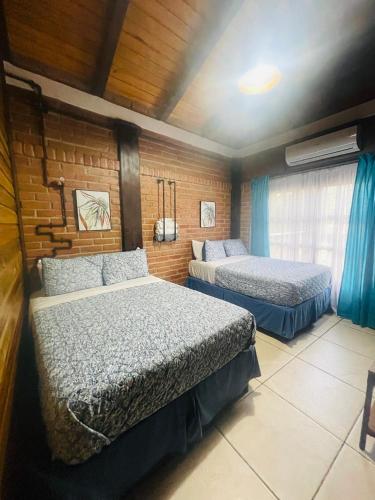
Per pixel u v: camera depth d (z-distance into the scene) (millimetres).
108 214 2553
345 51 1821
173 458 1198
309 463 1157
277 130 3029
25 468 826
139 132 2707
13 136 1940
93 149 2395
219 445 1262
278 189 3525
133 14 1517
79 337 1230
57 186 2207
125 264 2434
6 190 1465
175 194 3213
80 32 1606
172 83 2162
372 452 1201
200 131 3014
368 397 1168
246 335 1508
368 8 1521
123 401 897
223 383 1389
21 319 1669
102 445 841
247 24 1623
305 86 2225
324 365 1940
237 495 1028
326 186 2990
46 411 872
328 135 2682
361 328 2594
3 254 1136
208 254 3396
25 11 1438
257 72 1993
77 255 2383
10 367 1047
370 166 2496
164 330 1306
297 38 1719
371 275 2545
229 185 4023
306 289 2412
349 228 2701
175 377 1078
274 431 1339
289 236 3426
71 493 797
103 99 2201
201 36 1714
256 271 2740
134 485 1066
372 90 2186
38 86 1952
